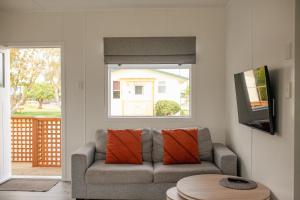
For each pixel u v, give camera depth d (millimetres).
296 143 1989
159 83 4391
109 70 4270
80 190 3303
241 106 3018
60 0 3715
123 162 3547
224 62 4086
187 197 2324
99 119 4176
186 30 4086
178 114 4391
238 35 3396
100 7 4012
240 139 3332
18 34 4172
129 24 4113
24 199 3455
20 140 5500
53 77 6422
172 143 3580
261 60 2629
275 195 2334
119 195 3285
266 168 2525
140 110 4406
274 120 2318
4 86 4195
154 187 3268
